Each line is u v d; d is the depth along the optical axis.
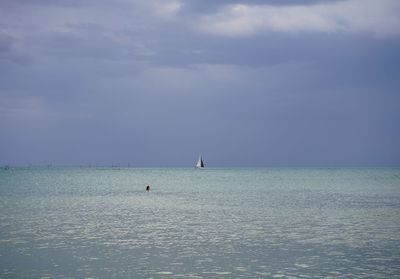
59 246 28.62
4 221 40.38
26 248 27.91
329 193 78.19
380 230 35.28
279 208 52.50
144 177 166.50
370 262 24.30
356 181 126.25
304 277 21.39
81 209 51.22
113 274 21.83
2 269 22.67
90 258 25.16
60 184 108.75
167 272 22.23
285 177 163.50
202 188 94.94
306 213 47.22
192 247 28.31
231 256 25.77
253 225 38.03
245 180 137.38
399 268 23.02
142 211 49.06
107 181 128.62
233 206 54.91
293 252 26.84
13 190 85.00
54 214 46.03
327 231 34.78
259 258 25.22
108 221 40.62
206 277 21.36
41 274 21.80
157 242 30.05
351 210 50.12
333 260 24.73
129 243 29.69
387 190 85.94
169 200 64.19
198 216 44.56
